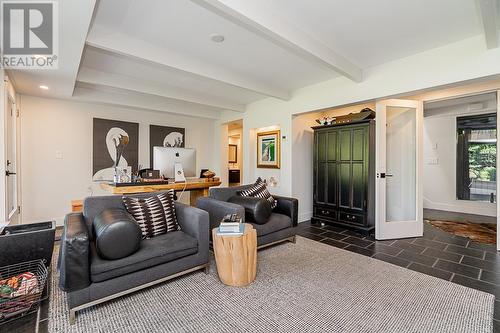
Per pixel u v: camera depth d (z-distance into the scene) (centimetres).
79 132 449
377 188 360
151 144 534
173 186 328
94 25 235
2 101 277
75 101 443
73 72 291
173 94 440
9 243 210
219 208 286
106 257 180
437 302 195
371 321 172
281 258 281
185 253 220
